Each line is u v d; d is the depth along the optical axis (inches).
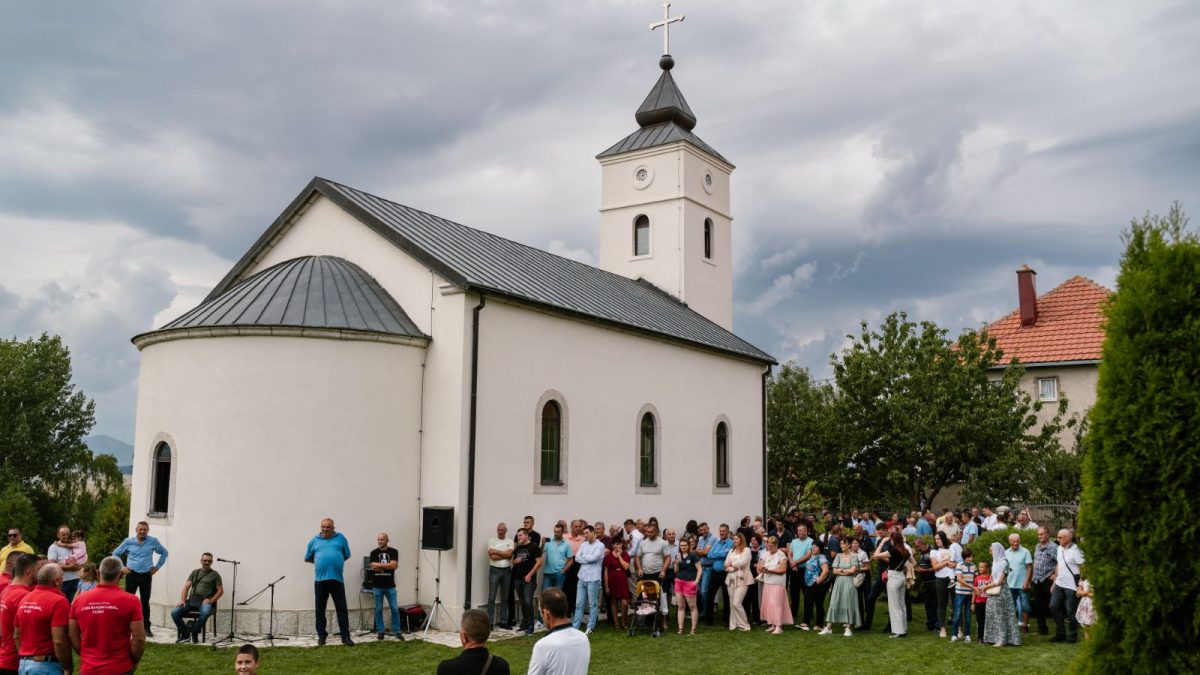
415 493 687.7
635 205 1275.8
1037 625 700.0
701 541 730.2
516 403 731.4
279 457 640.4
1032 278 1405.0
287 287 696.4
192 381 659.4
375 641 605.3
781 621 669.9
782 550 687.1
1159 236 293.4
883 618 749.9
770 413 1521.9
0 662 363.3
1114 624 282.8
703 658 563.2
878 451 1163.9
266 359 648.4
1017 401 1163.3
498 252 871.7
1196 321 272.4
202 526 639.1
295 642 597.9
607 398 840.9
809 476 1258.6
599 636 646.5
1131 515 280.4
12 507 1358.3
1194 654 268.2
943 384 1116.5
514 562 661.3
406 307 721.6
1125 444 282.4
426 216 861.8
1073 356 1299.2
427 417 695.7
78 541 622.8
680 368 961.5
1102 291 1405.0
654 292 1208.8
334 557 595.5
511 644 604.1
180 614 589.9
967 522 884.6
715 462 1013.2
